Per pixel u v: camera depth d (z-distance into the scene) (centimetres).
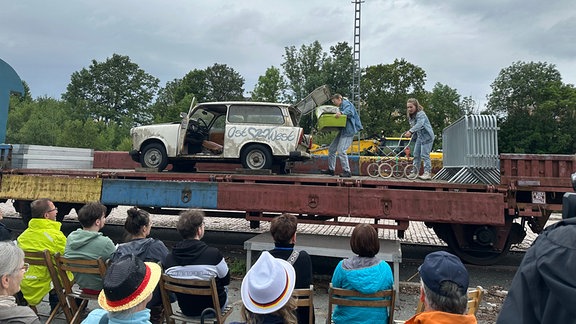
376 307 316
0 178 741
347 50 4056
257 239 598
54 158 913
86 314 439
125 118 6762
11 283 220
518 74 4509
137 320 209
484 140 588
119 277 208
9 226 1023
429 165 727
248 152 754
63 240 430
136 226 400
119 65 7819
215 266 343
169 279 340
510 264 733
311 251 555
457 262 192
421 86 4416
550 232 139
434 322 178
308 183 640
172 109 5106
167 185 661
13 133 4528
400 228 592
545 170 557
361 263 324
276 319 222
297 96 4247
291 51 4372
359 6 1647
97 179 689
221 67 6219
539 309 128
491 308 502
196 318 347
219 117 843
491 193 565
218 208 639
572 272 121
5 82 866
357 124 768
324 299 529
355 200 597
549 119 4109
